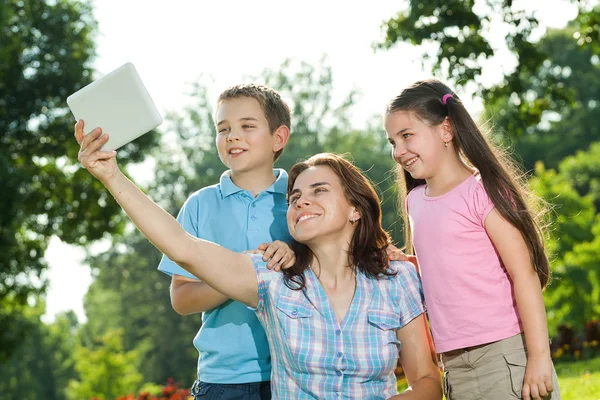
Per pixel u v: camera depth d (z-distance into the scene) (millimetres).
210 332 4348
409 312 3982
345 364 3781
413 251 4496
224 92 4637
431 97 4234
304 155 46375
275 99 4672
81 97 3426
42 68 24375
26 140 24562
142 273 47844
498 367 4023
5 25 22062
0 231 21750
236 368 4289
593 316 23297
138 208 3543
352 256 3959
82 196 24156
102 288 48438
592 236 24641
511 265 3992
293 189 3982
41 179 24516
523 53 12195
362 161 46875
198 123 46250
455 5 11875
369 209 3980
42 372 49625
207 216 4523
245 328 4289
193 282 4324
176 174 45750
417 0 11836
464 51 11734
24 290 23578
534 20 11977
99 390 46219
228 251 3799
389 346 3850
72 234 24531
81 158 3453
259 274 3834
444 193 4172
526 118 13609
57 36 24828
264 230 4461
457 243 4066
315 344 3775
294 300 3812
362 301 3877
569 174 42469
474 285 4043
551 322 23484
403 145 4246
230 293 3799
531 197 4410
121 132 3455
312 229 3877
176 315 46812
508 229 3994
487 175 4074
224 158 4578
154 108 3439
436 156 4211
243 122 4527
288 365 3824
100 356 46750
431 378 3977
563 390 8875
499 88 12273
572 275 23422
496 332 4020
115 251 47844
